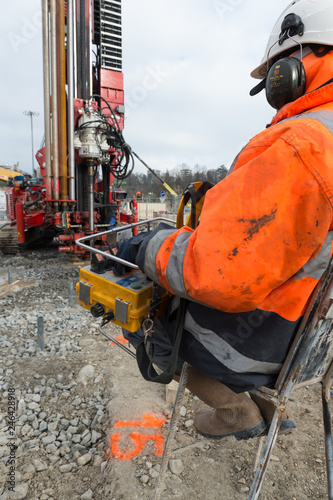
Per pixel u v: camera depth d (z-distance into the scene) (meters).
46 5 7.77
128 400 2.93
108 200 9.81
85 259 9.60
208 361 1.22
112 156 9.37
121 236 1.90
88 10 8.75
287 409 1.56
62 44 7.95
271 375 1.23
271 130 1.05
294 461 2.30
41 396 3.08
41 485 2.17
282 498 2.02
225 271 0.96
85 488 2.14
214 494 2.04
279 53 1.31
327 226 0.93
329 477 1.43
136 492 2.04
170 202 24.08
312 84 1.17
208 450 2.39
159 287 1.32
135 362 3.65
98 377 3.35
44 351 3.91
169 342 1.46
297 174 0.92
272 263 0.94
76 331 4.50
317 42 1.14
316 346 1.17
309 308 1.09
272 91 1.21
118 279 1.49
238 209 0.96
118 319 1.39
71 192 8.54
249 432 1.45
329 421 1.44
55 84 8.00
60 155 8.39
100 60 9.30
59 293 6.39
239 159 1.09
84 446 2.49
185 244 1.10
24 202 10.79
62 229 8.87
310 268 1.04
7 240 10.62
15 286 6.71
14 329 4.54
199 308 1.21
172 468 2.20
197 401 2.95
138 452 2.36
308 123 0.98
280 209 0.93
